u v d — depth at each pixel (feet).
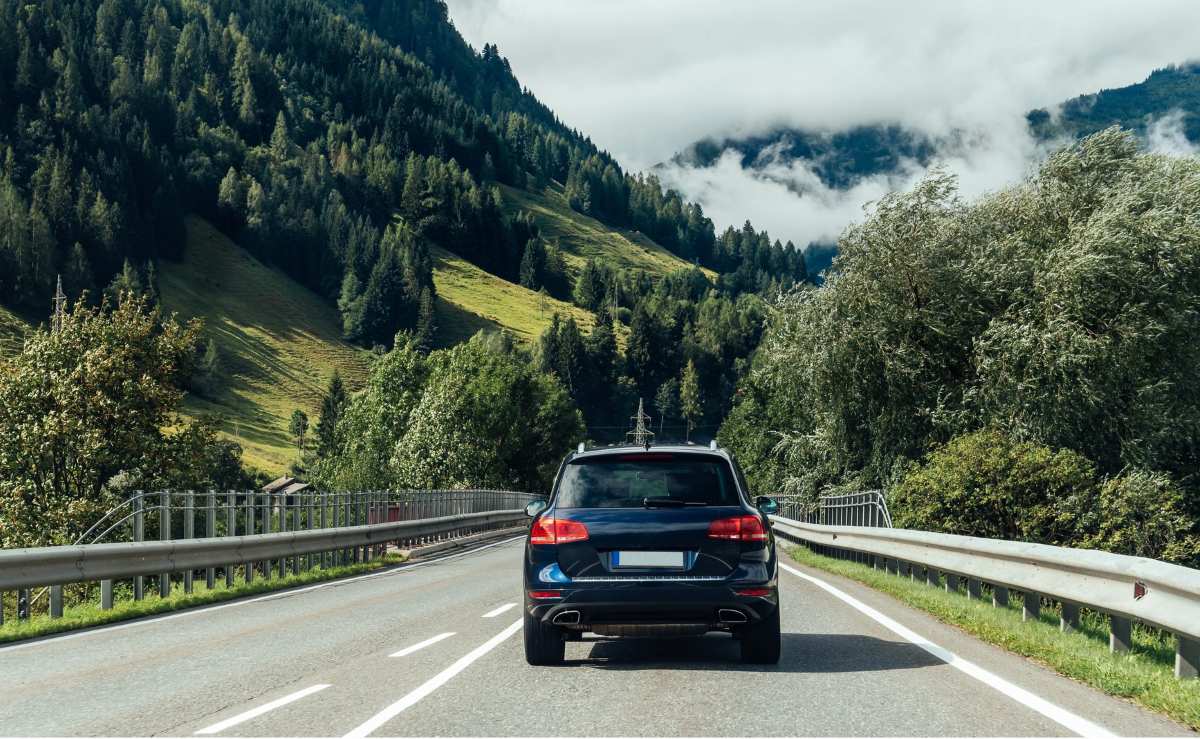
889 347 100.17
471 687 25.44
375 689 25.27
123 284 592.19
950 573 46.29
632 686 25.44
